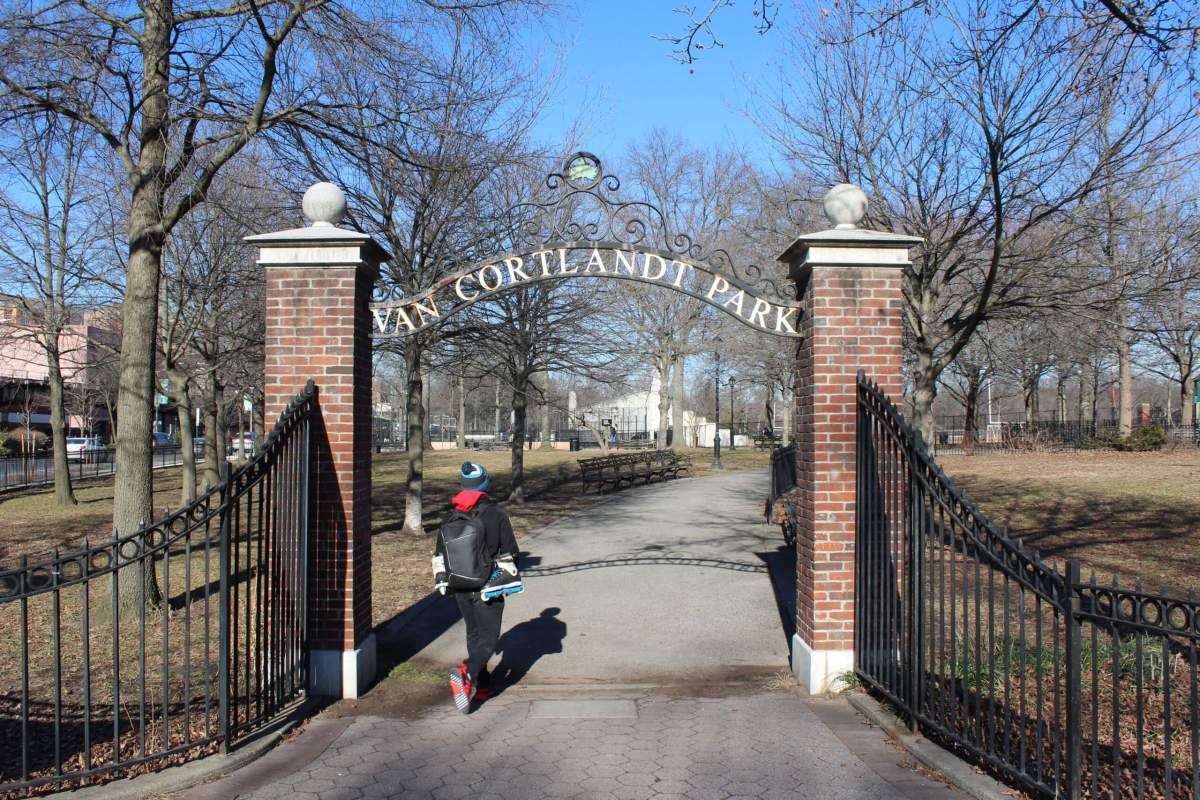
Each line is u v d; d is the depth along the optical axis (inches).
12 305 695.1
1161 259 422.6
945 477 185.0
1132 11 236.1
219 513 184.5
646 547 491.2
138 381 323.3
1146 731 194.4
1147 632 132.3
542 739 200.1
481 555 225.9
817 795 166.7
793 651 255.9
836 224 251.0
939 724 189.6
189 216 522.0
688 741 197.8
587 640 293.7
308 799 166.9
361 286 250.7
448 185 476.7
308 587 233.3
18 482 1033.5
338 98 374.3
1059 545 428.5
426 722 214.1
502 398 2204.7
